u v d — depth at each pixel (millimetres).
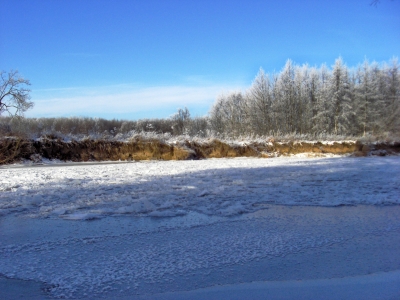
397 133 50312
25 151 25578
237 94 59562
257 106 51469
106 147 28984
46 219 8453
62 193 11438
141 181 14250
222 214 8969
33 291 4766
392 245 6691
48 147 26766
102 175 16375
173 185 13203
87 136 29547
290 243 6781
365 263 5797
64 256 6074
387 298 4586
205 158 31156
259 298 4578
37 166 22734
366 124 53531
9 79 30531
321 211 9391
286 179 15234
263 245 6668
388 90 57469
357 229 7730
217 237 7152
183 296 4637
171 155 29984
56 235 7246
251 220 8461
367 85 55688
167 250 6395
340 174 17203
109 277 5227
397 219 8594
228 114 57688
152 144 30250
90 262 5809
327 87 53188
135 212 9094
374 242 6863
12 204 9812
